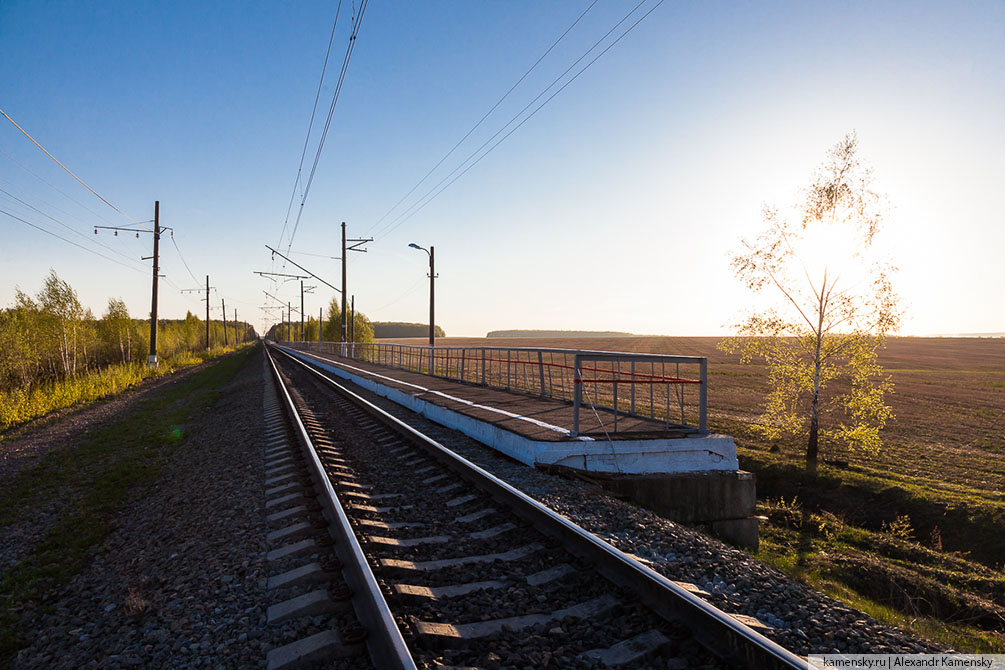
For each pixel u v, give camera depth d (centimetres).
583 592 411
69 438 1443
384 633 313
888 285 1498
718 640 322
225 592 439
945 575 861
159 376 3722
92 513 772
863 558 880
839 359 1586
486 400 1377
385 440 1065
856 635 356
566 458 822
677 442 870
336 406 1683
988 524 1063
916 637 373
